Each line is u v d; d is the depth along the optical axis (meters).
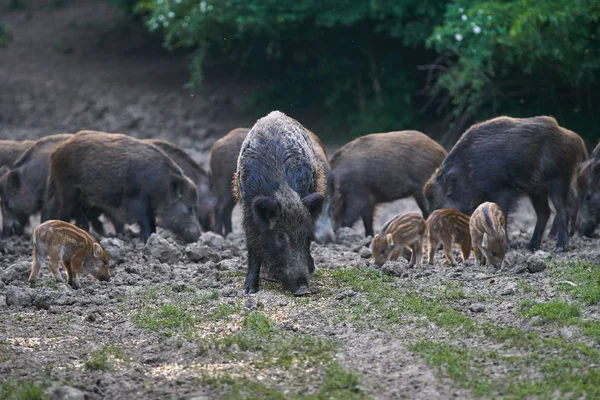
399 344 14.45
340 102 50.38
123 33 69.75
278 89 53.25
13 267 20.05
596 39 36.59
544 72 39.72
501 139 22.19
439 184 23.08
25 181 28.16
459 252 22.31
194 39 50.50
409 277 18.89
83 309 17.39
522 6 34.75
